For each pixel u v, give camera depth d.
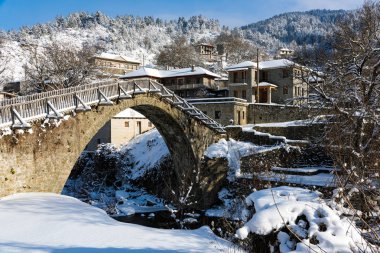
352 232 7.46
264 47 181.00
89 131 23.56
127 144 48.16
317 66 29.88
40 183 20.17
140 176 41.03
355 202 10.78
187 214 31.19
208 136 36.78
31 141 19.67
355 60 22.97
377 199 8.15
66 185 44.12
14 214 14.84
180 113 33.41
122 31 188.88
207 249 10.51
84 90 23.33
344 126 19.95
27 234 12.13
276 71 53.88
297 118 41.12
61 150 21.44
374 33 23.69
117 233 12.63
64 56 54.66
